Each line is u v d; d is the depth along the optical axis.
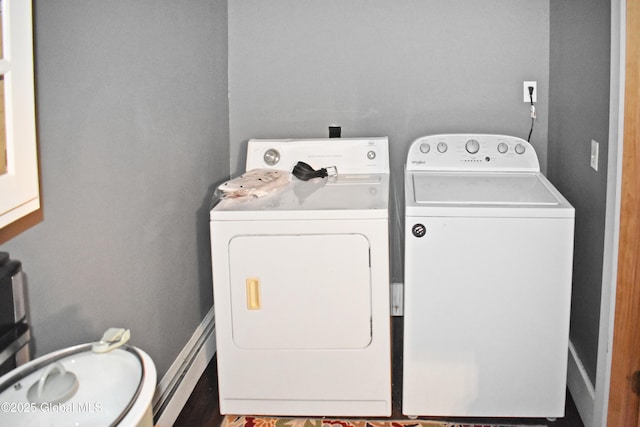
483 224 2.34
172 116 2.52
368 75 3.27
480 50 3.20
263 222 2.41
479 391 2.49
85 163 1.85
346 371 2.51
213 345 3.09
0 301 1.38
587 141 2.49
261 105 3.34
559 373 2.44
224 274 2.46
